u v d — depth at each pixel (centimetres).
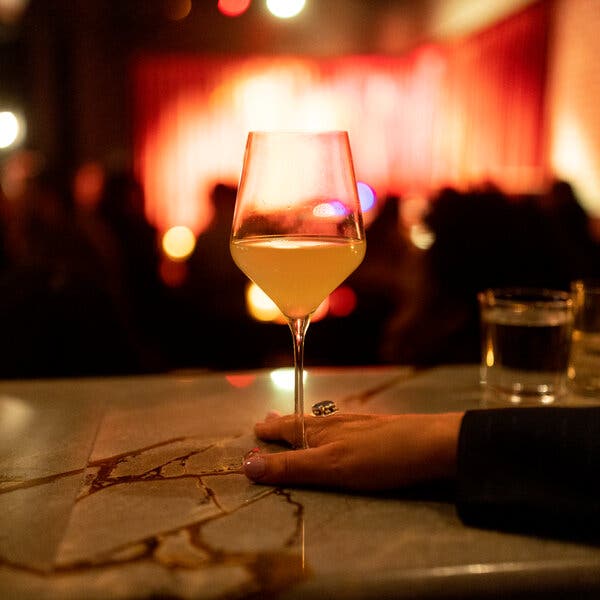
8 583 56
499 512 65
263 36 853
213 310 382
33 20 781
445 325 224
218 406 105
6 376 209
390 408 103
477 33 771
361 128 932
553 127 639
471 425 69
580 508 62
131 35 852
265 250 75
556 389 108
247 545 62
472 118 788
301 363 81
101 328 222
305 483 74
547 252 220
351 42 877
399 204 393
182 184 925
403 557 60
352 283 378
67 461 82
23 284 212
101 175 432
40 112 869
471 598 57
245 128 926
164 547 61
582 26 583
